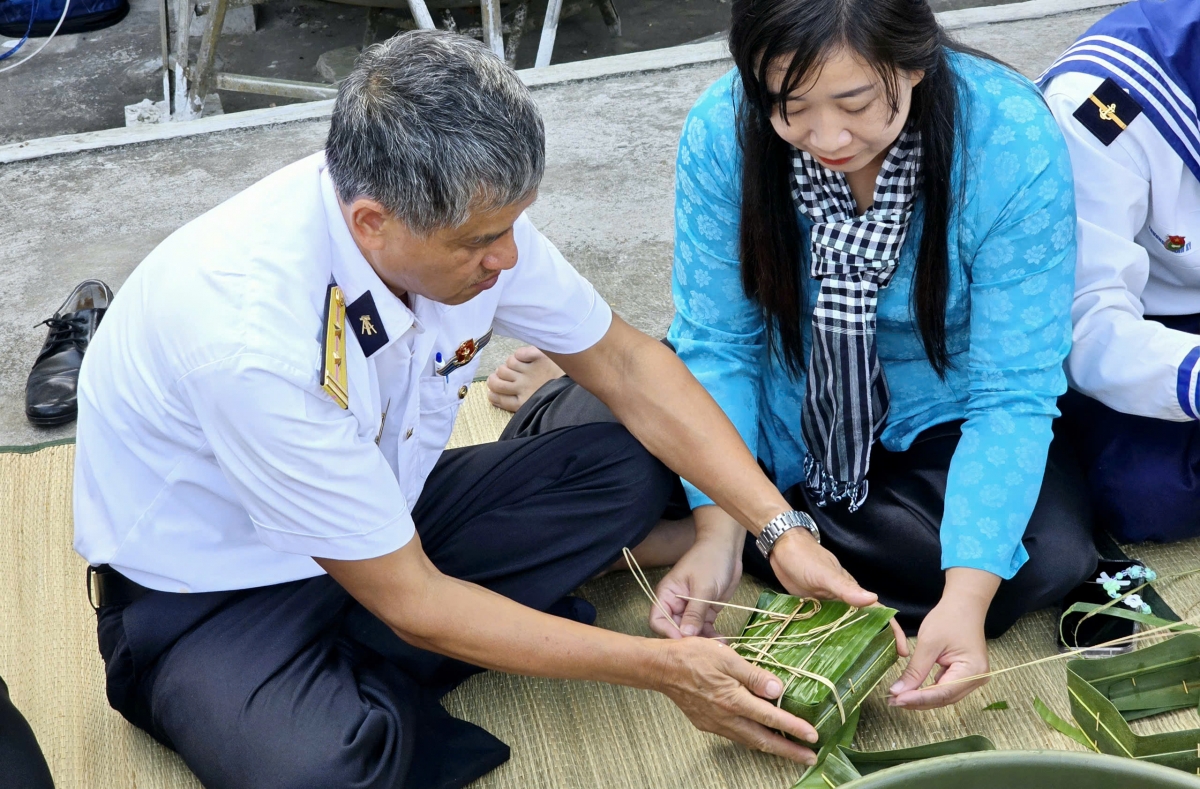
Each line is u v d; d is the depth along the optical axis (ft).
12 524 6.72
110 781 5.19
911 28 4.21
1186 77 5.35
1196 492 5.73
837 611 5.09
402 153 3.61
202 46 13.64
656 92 11.71
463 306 4.71
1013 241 4.99
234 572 4.89
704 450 5.26
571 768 5.14
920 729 5.21
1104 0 12.47
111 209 10.30
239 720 4.63
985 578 5.11
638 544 5.73
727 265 5.62
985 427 5.25
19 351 8.48
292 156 10.99
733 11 4.40
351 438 4.21
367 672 4.96
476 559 5.30
